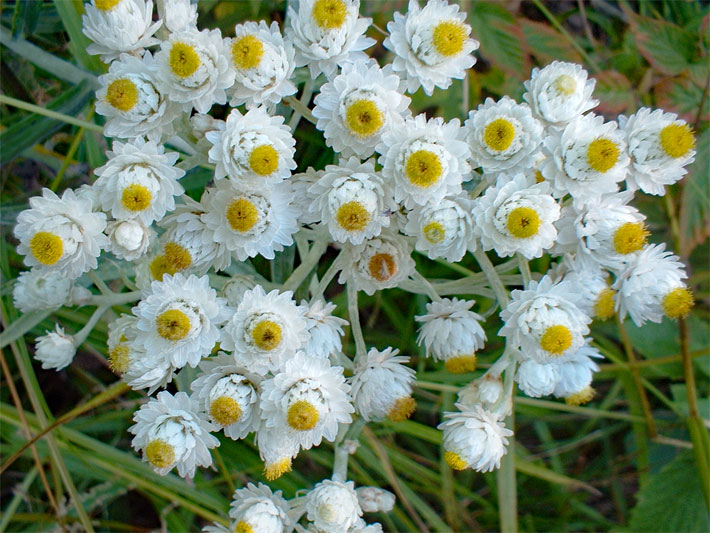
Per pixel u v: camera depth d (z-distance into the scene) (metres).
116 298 0.11
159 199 0.09
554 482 0.14
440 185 0.09
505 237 0.09
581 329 0.09
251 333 0.09
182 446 0.09
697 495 0.13
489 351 0.14
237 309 0.09
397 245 0.10
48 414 0.12
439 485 0.14
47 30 0.12
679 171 0.10
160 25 0.09
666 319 0.14
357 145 0.09
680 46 0.13
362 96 0.09
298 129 0.13
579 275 0.10
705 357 0.14
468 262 0.14
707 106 0.13
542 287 0.09
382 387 0.10
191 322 0.09
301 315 0.09
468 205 0.09
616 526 0.13
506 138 0.09
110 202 0.09
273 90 0.09
